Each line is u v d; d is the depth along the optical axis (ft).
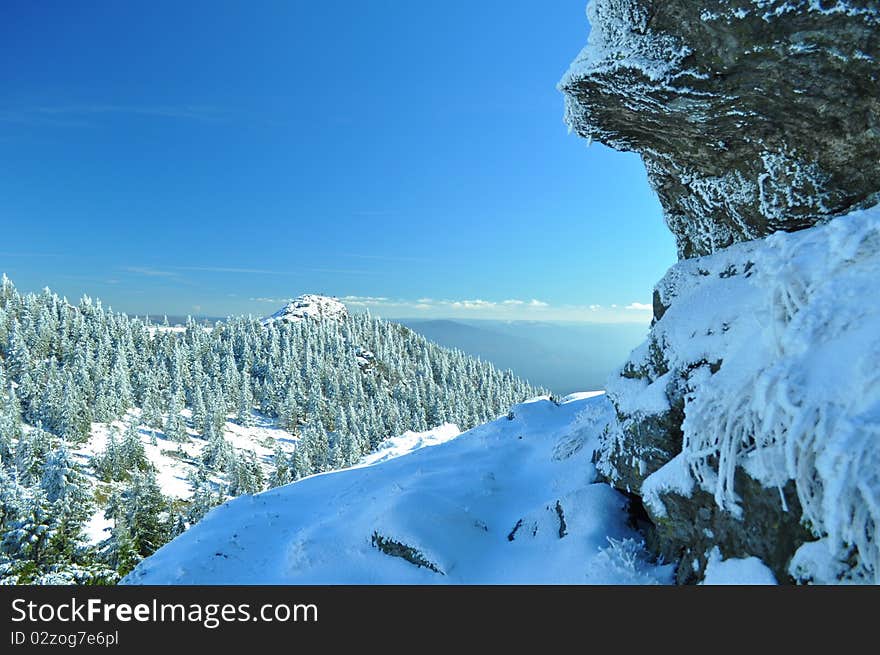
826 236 18.81
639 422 27.22
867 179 24.14
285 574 31.50
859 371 14.70
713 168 29.91
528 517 32.83
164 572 31.89
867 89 21.57
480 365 622.95
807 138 24.90
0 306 452.76
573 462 40.06
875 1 19.19
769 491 16.55
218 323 597.52
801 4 20.57
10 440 249.96
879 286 16.47
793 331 17.39
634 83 26.81
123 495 153.89
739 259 27.94
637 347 32.99
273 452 372.79
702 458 20.07
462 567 29.35
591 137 33.42
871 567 13.37
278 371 485.15
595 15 28.63
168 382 426.51
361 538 32.86
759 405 16.90
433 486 40.22
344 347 594.24
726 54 23.41
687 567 21.26
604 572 23.76
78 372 367.45
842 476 13.51
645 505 23.77
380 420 407.03
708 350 24.66
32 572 79.71
